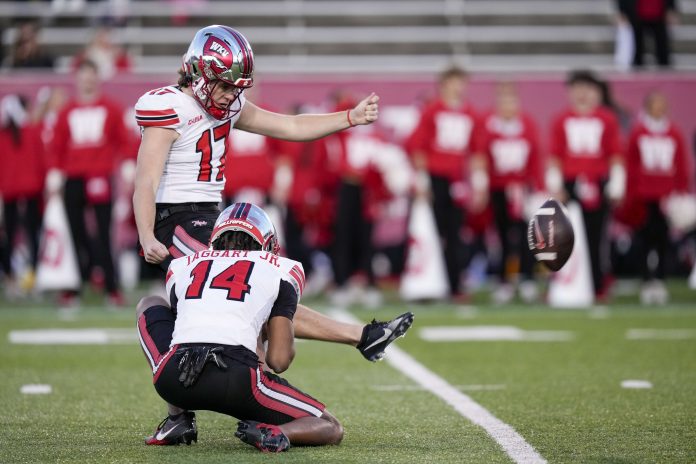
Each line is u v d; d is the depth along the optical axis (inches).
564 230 677.3
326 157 1811.0
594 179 1690.5
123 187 1966.0
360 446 653.3
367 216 1776.6
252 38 2667.3
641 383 933.2
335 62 2642.7
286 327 632.4
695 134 1975.9
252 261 643.5
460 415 779.4
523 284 1788.9
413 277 1736.0
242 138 1718.8
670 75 1978.3
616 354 1136.8
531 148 1740.9
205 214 701.3
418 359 1115.3
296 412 639.8
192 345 618.5
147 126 682.8
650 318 1513.3
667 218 1765.5
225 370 612.1
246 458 609.3
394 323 668.1
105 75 2016.5
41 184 1843.0
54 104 1830.7
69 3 2706.7
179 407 634.8
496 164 1740.9
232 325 620.7
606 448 650.2
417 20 2716.5
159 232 699.4
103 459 614.5
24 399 858.1
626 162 1743.4
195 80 674.8
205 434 705.0
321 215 1849.2
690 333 1327.5
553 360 1095.6
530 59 2637.8
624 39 2338.8
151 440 662.5
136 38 2650.1
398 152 1984.5
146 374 1005.2
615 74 1984.5
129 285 2066.9
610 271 1988.2
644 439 680.4
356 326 674.2
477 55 2655.0
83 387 924.6
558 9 2726.4
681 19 2669.8
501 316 1556.3
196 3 2689.5
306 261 1931.6
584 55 2642.7
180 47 2652.6
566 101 1991.9
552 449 647.1
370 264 1785.2
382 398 865.5
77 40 2652.6
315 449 640.4
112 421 756.6
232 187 1721.2
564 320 1492.4
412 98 1980.8
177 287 642.8
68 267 1715.1
